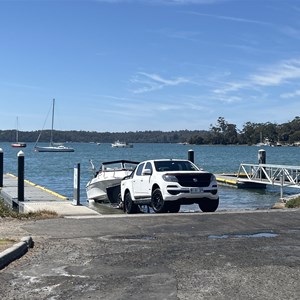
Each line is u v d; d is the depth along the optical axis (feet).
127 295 21.11
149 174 53.88
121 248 30.73
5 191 75.72
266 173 97.40
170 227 38.88
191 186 50.44
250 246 31.35
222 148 569.23
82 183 116.37
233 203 80.89
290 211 48.75
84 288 22.18
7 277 23.99
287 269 25.43
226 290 21.76
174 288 22.08
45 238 33.86
